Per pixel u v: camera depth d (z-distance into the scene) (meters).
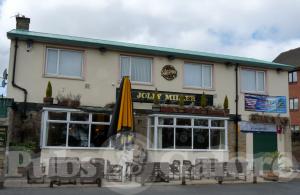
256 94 20.78
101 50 17.80
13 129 15.98
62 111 16.05
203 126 18.23
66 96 16.86
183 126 17.83
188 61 19.50
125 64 18.34
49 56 17.14
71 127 16.25
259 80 21.12
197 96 19.19
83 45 17.48
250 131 20.12
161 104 18.38
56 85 16.97
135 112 17.91
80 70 17.53
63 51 17.36
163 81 18.84
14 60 16.47
